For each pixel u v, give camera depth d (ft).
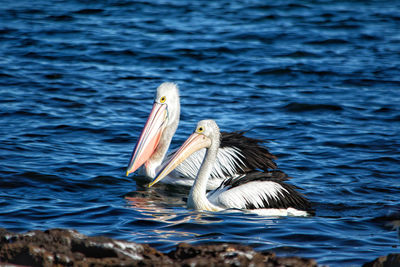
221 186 39.24
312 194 39.29
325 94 68.64
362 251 27.81
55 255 21.49
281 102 65.41
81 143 50.62
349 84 72.90
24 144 48.67
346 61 83.76
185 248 23.04
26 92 65.67
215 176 44.98
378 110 62.80
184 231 30.66
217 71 78.74
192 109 62.03
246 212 35.96
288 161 46.96
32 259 21.58
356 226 32.53
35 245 21.89
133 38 94.68
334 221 33.60
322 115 61.21
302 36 98.48
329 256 26.96
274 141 52.54
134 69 78.69
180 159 38.22
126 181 42.88
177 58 84.43
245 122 57.98
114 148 50.11
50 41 90.84
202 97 66.80
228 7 122.52
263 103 65.00
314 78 75.87
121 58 83.66
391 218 34.06
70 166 44.11
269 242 28.99
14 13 109.70
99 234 29.71
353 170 44.88
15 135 51.08
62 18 107.86
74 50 86.33
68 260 21.36
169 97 47.73
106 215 33.68
